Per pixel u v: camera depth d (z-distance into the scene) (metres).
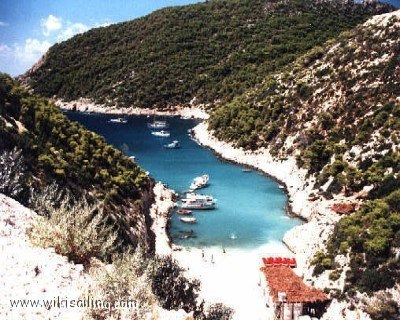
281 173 105.88
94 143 74.56
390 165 79.25
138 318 11.19
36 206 19.83
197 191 94.94
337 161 87.94
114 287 11.47
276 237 70.12
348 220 58.53
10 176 25.92
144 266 18.25
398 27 122.50
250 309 46.91
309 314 46.47
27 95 69.62
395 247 49.28
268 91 143.50
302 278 53.78
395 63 109.69
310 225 66.81
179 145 147.12
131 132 173.50
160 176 107.69
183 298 22.95
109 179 66.38
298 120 118.75
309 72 136.50
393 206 59.81
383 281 46.06
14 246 13.87
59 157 57.91
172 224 74.88
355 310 44.97
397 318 42.84
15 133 52.62
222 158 127.50
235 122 139.75
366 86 110.62
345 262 51.69
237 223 76.12
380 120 95.19
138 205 68.00
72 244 14.83
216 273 55.78
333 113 110.38
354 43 131.00
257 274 56.22
